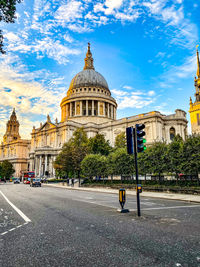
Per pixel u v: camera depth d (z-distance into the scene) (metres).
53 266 4.94
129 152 11.76
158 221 9.64
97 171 43.31
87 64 124.81
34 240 6.96
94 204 16.02
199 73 81.31
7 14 12.03
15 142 135.25
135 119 76.38
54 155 86.62
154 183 30.44
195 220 9.86
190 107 80.06
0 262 5.20
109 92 114.75
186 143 26.41
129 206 14.96
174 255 5.52
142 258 5.34
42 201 18.28
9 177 116.94
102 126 88.38
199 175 28.59
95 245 6.36
